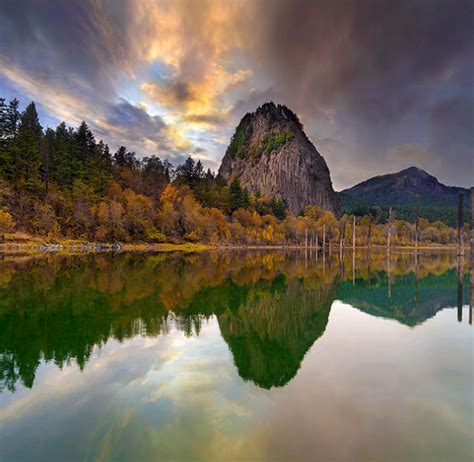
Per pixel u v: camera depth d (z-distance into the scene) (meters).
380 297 19.73
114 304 16.55
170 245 90.75
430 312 15.49
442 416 5.91
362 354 9.52
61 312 14.68
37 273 28.00
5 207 62.91
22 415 6.01
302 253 86.38
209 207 124.75
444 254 83.12
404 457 4.75
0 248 56.50
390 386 7.18
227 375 7.93
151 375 7.90
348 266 44.12
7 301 16.88
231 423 5.66
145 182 122.50
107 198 86.44
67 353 9.51
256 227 125.75
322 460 4.69
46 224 68.06
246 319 13.97
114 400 6.59
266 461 4.67
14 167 70.62
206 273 31.89
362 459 4.70
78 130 90.44
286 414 5.97
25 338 10.91
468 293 21.16
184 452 4.90
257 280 27.44
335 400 6.57
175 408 6.23
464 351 9.76
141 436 5.30
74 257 47.41
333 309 16.19
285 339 11.05
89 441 5.19
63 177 82.06
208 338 11.12
